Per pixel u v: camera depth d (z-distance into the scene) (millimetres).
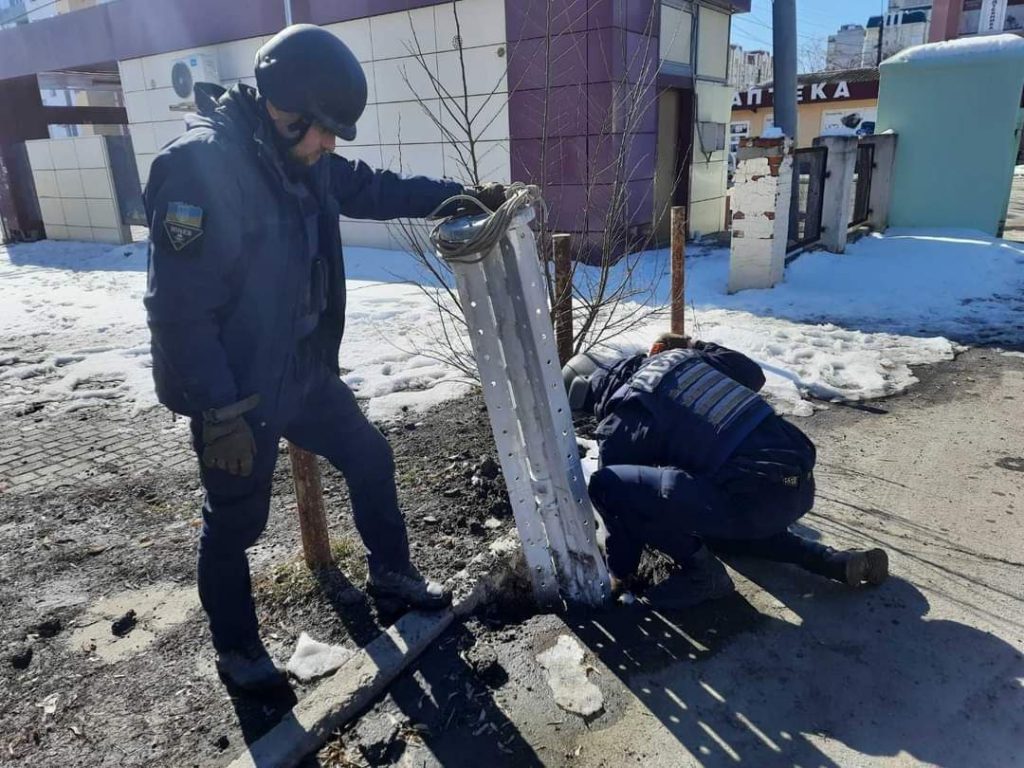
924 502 3314
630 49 8570
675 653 2445
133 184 13859
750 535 2482
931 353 5340
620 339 5406
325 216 2199
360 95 1967
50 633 2650
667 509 2438
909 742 2062
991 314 6332
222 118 1911
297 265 2062
